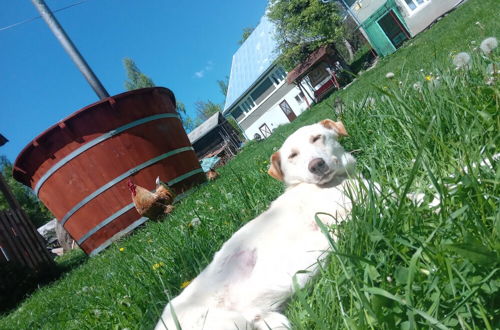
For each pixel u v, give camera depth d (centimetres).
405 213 71
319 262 76
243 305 88
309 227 94
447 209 67
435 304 50
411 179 65
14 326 232
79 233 376
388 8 1074
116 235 365
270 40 1670
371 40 1135
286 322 79
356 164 123
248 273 91
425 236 66
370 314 56
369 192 77
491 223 60
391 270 63
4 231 438
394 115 129
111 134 361
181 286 108
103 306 129
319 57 1252
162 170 379
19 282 405
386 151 117
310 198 103
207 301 90
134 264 164
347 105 187
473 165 82
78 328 126
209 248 128
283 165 121
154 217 329
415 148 105
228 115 1878
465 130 94
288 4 1248
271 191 152
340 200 99
